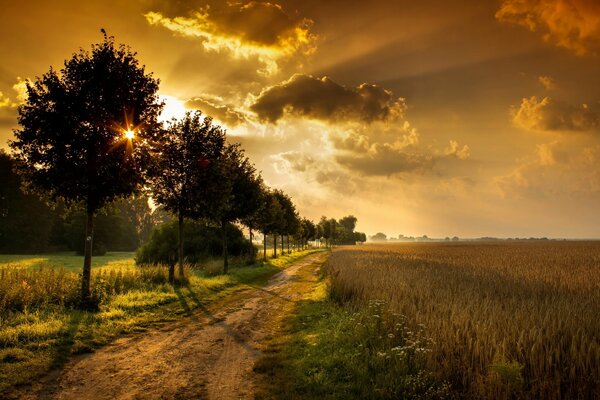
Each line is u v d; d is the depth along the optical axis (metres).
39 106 13.43
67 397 6.42
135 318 12.30
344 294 15.34
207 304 15.95
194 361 8.52
